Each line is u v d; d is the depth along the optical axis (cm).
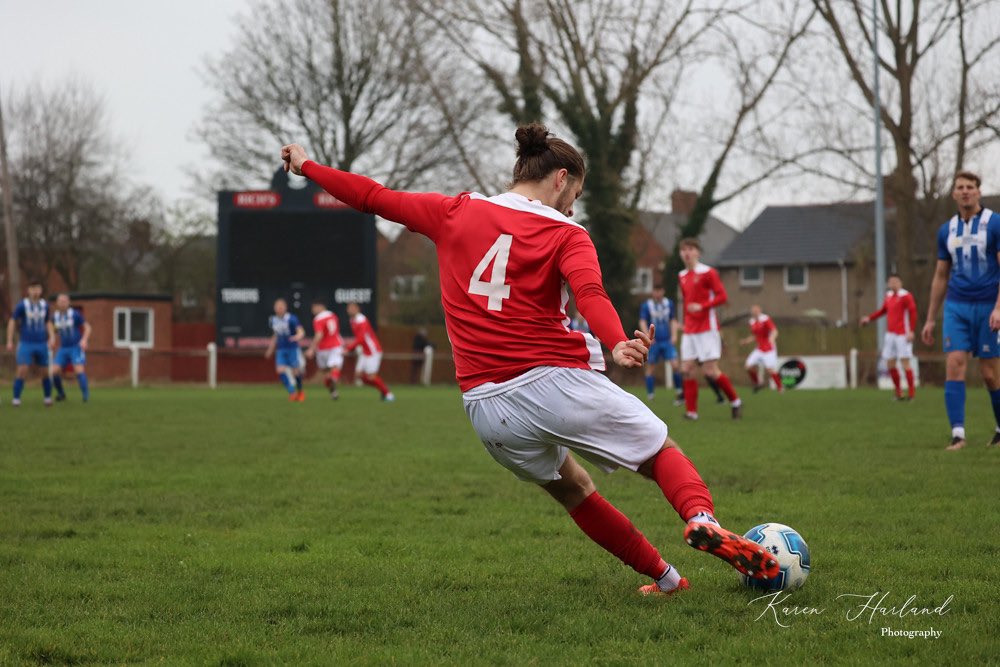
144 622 1091
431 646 988
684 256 3922
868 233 11931
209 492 2075
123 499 1977
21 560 1417
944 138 8575
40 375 8944
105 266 13550
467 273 1061
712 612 1095
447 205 1095
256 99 11175
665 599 1158
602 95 9344
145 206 13275
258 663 944
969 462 2405
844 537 1500
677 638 1007
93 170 12712
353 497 2005
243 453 2825
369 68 11188
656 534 1562
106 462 2602
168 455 2770
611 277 9694
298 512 1827
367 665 930
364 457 2722
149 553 1459
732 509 1770
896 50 8619
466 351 1059
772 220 15812
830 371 8112
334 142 11381
